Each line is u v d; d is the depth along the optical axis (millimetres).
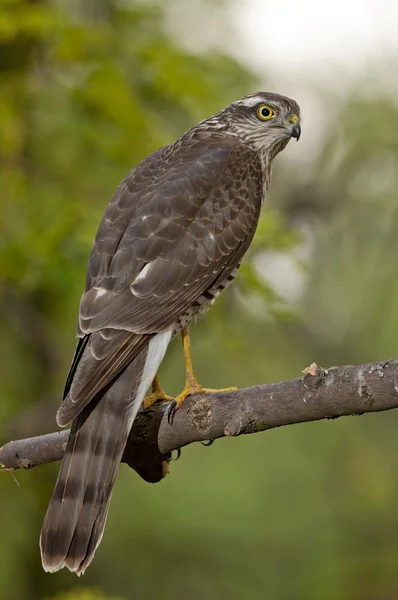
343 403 6754
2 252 11578
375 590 17078
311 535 17109
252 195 8953
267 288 11305
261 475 17203
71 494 7137
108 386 7461
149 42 12867
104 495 7148
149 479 8086
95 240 8445
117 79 12367
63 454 7906
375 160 16516
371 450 17766
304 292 16219
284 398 7027
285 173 16516
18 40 12594
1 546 14844
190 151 9055
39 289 13133
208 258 8461
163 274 8211
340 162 16391
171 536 16578
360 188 16422
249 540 16734
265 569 16703
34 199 12180
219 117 9750
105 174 12617
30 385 14383
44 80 12859
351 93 16516
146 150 12633
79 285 11586
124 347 7699
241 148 9203
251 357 13352
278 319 11867
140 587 16359
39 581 14930
